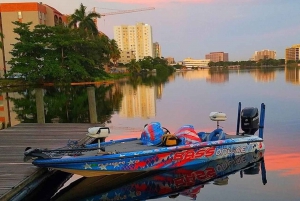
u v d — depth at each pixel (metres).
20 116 21.16
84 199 7.55
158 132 9.33
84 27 63.34
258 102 23.12
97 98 30.03
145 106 23.81
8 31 67.06
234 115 18.28
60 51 50.59
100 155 8.08
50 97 31.09
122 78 73.38
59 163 7.67
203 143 9.13
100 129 8.17
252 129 10.44
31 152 7.72
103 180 8.50
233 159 9.73
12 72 48.25
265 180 8.10
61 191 7.99
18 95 35.47
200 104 23.69
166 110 21.41
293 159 9.66
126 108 23.09
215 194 7.40
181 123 16.55
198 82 51.00
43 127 13.66
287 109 19.23
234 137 10.12
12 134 12.17
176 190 7.72
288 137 12.27
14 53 50.47
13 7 67.12
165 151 8.58
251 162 9.52
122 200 7.37
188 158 8.98
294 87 33.97
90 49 54.78
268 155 10.10
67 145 9.44
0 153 9.41
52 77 49.81
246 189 7.59
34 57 50.41
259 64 179.88
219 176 8.48
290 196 7.12
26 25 51.50
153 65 123.19
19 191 6.99
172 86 43.41
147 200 7.29
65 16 85.69
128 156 8.21
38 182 7.76
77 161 7.77
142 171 8.53
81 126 13.85
